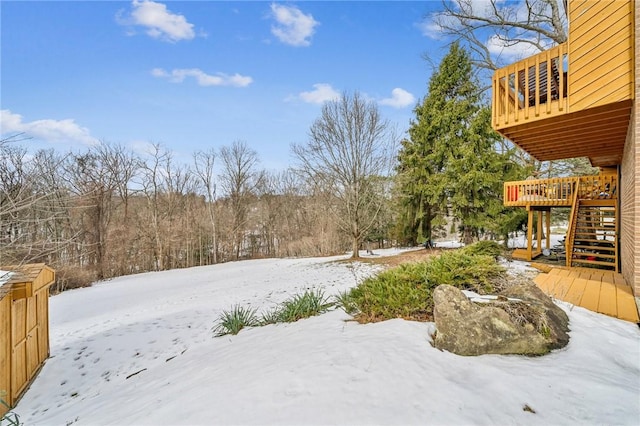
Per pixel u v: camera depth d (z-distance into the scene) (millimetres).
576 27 4734
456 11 12992
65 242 6230
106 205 19516
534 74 5582
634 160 4371
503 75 5613
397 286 4539
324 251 23094
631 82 4219
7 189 5598
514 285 4152
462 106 14383
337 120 15008
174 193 25141
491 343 2947
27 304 5035
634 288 4445
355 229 15312
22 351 4809
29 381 5023
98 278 17562
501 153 14133
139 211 23141
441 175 14719
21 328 4793
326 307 5488
